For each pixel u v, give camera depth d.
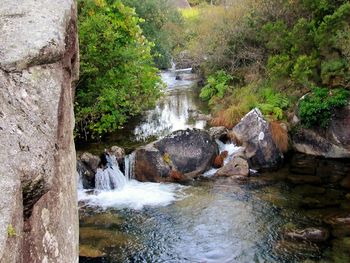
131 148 12.62
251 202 10.20
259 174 12.11
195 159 12.16
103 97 12.45
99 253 7.96
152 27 27.19
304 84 13.99
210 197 10.58
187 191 11.02
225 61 20.14
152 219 9.43
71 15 4.07
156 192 10.96
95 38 11.83
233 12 20.27
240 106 15.83
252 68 18.66
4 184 2.40
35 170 2.67
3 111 2.74
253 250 8.07
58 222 3.27
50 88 3.19
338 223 8.92
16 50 3.06
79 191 11.00
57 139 3.21
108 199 10.55
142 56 13.64
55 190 3.24
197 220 9.38
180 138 12.28
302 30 14.52
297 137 13.70
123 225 9.15
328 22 13.04
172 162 11.95
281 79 15.85
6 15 3.42
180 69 29.86
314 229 8.45
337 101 12.67
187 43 28.27
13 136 2.68
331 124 12.91
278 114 14.61
